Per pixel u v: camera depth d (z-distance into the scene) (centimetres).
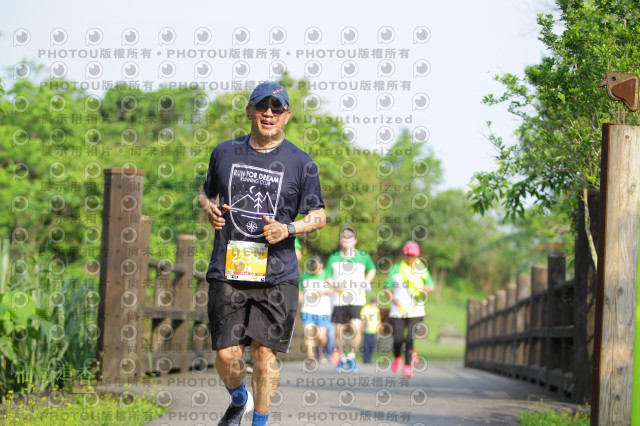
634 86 815
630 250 769
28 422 940
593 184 1159
